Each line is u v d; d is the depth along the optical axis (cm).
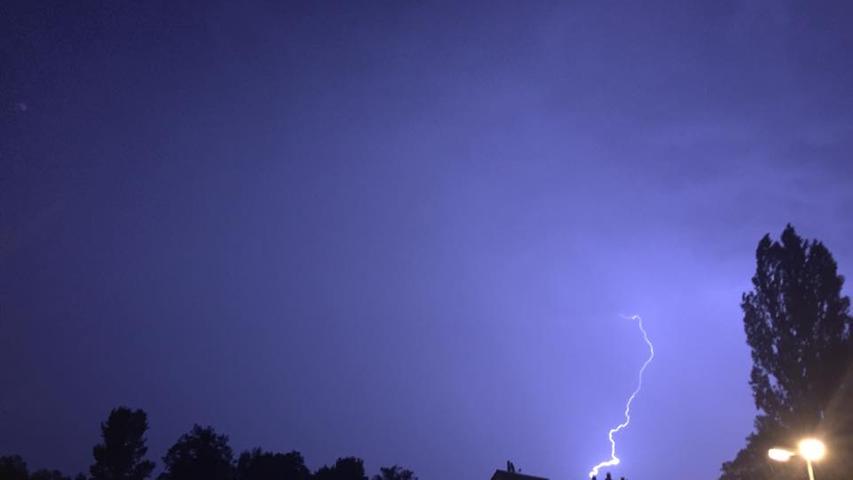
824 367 3334
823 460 3234
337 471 5953
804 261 3578
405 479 7062
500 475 6606
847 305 3456
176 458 5272
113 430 5303
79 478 6600
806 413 3344
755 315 3638
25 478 6000
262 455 5834
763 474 3703
